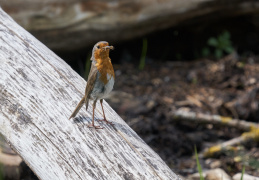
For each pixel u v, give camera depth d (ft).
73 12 42.93
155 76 47.50
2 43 25.27
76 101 22.80
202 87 44.86
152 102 41.81
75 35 44.32
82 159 19.25
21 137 20.98
